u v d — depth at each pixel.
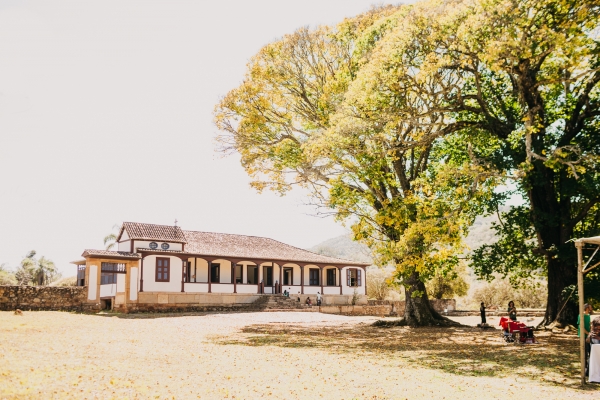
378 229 23.30
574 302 21.75
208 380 10.14
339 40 25.73
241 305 44.41
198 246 47.56
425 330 25.38
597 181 18.75
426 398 9.41
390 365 13.52
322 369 12.39
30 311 30.80
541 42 16.56
